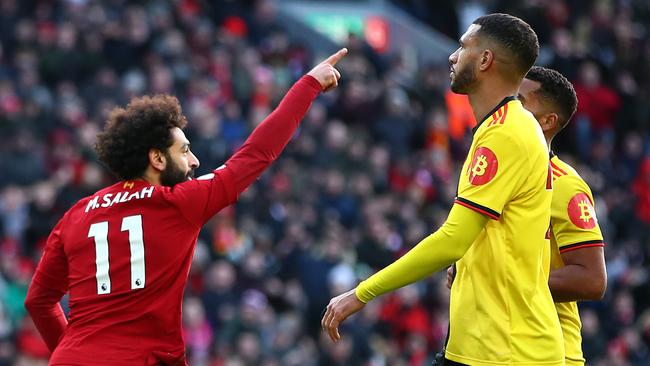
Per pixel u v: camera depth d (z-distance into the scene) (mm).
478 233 17062
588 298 19234
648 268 65688
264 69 66375
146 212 17312
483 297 17266
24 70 56031
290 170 57188
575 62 76375
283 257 52062
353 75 67375
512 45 17484
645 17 88375
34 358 41938
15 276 45312
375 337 50531
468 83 17766
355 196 57781
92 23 60500
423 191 61750
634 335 57531
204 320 46375
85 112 55219
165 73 58094
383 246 54969
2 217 48969
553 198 19375
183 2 69375
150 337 17109
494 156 17094
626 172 73375
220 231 50125
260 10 73188
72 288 17484
